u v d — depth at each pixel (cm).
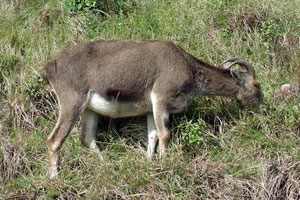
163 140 802
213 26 973
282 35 961
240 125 842
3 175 798
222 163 793
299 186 773
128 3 1014
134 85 797
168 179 773
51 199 757
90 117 820
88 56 799
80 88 789
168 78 799
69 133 789
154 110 802
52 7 984
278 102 874
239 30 971
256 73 919
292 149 810
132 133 846
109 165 785
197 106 862
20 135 827
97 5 995
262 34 962
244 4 988
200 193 769
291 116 848
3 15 974
